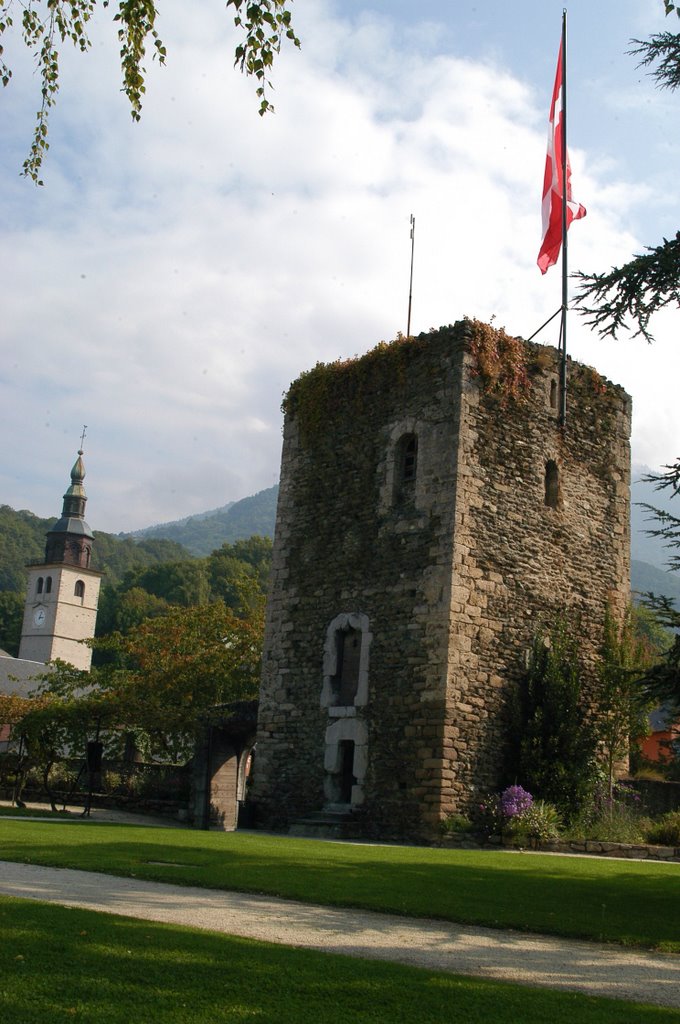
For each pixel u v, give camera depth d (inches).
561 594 834.2
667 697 492.1
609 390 920.3
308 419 912.9
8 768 1031.0
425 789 727.7
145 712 1017.5
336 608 839.7
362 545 834.2
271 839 650.2
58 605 3267.7
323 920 327.6
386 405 850.8
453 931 328.2
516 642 790.5
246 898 363.9
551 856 619.8
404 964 263.0
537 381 853.8
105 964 230.5
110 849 487.2
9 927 261.1
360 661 803.4
